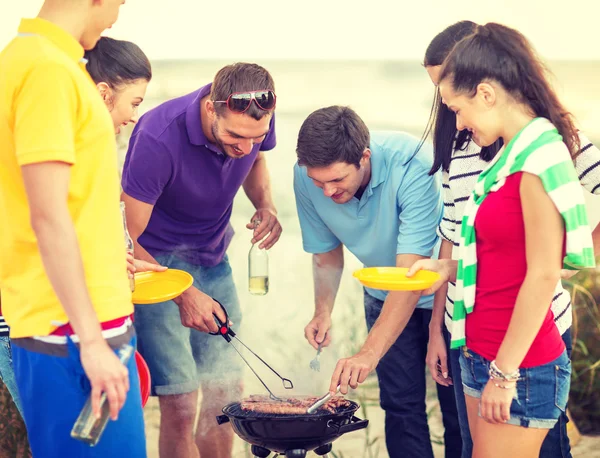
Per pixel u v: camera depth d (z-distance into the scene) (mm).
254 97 2410
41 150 1538
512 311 1905
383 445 3391
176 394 2908
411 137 2752
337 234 2836
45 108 1556
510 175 1836
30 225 1642
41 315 1646
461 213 2355
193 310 2699
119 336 1709
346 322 3436
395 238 2775
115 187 1712
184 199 2801
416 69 4727
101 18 1744
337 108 2514
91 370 1562
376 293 2941
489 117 1879
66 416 1674
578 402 3396
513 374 1853
